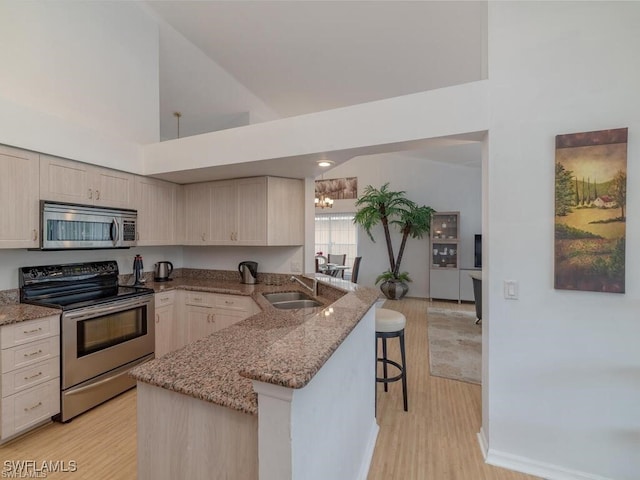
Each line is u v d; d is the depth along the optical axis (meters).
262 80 4.11
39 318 2.14
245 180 3.48
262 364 0.93
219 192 3.62
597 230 1.66
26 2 2.47
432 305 6.40
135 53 3.31
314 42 3.31
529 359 1.82
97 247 2.77
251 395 1.01
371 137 2.20
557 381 1.77
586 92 1.68
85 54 2.87
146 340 2.99
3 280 2.45
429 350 3.84
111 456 1.93
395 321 2.41
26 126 2.28
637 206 1.60
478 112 1.90
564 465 1.77
